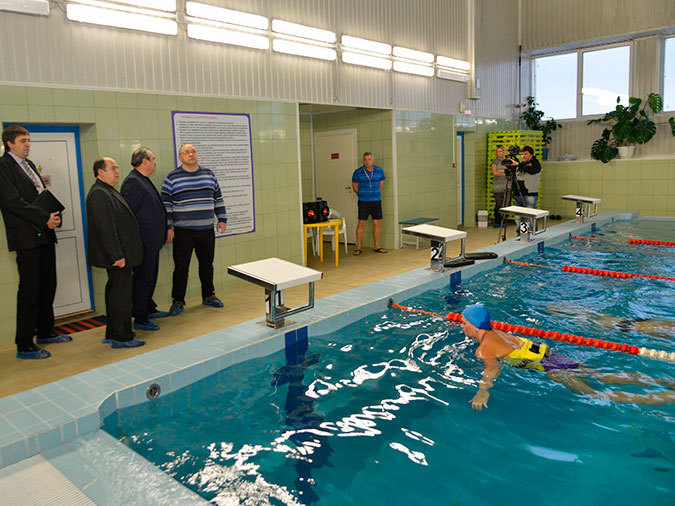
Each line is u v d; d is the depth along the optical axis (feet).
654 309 15.17
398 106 30.35
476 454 8.36
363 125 31.07
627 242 25.71
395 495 7.36
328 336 13.88
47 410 9.25
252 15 21.31
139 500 7.06
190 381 11.12
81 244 18.51
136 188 16.21
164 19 18.67
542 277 19.13
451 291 17.61
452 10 34.30
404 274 18.79
